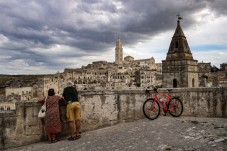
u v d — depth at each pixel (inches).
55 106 456.8
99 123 530.6
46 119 454.3
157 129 457.1
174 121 506.9
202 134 422.0
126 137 427.8
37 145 447.8
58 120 456.8
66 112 471.5
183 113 588.4
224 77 3804.1
